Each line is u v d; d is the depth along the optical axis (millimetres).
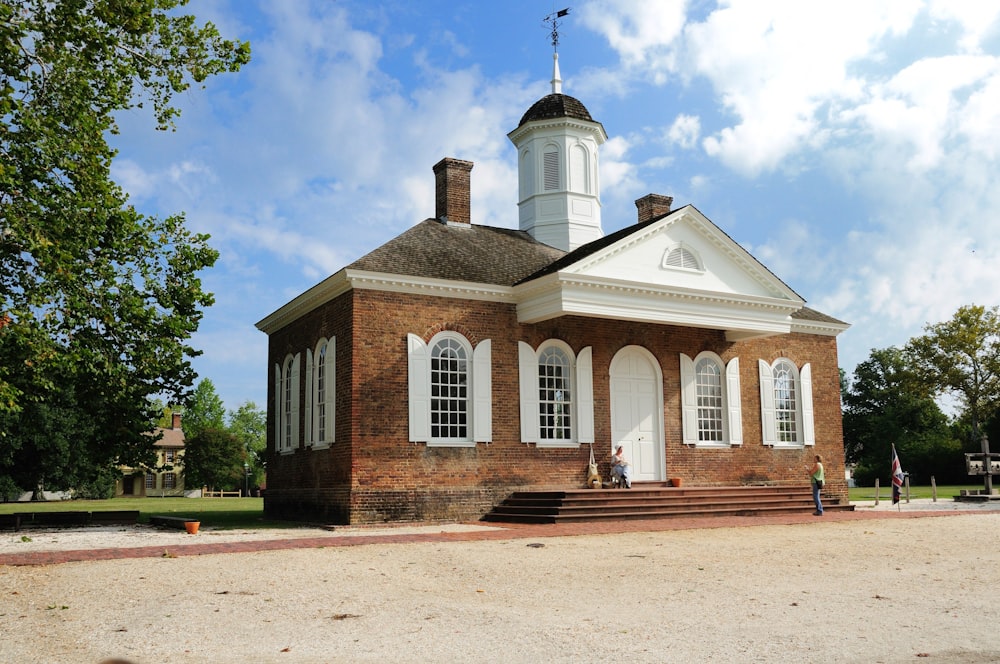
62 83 17672
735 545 15875
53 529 21781
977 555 14516
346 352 21891
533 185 31172
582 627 8656
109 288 19203
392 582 11516
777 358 29078
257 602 10039
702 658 7410
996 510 25266
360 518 20984
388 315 22125
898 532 18422
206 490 81812
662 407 26109
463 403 23094
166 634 8430
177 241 20891
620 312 23422
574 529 18969
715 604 9922
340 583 11406
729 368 27734
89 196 18406
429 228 26703
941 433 71625
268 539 17188
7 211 16797
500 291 23672
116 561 13617
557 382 24703
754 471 27750
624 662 7281
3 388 16516
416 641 8094
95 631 8562
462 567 12922
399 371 22031
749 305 25703
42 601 10164
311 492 23656
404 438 21828
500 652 7648
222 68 18062
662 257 24562
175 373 21016
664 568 12828
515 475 23297
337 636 8320
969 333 60438
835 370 30453
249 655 7598
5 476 51719
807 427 29156
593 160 31609
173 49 17719
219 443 78375
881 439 71812
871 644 7918
